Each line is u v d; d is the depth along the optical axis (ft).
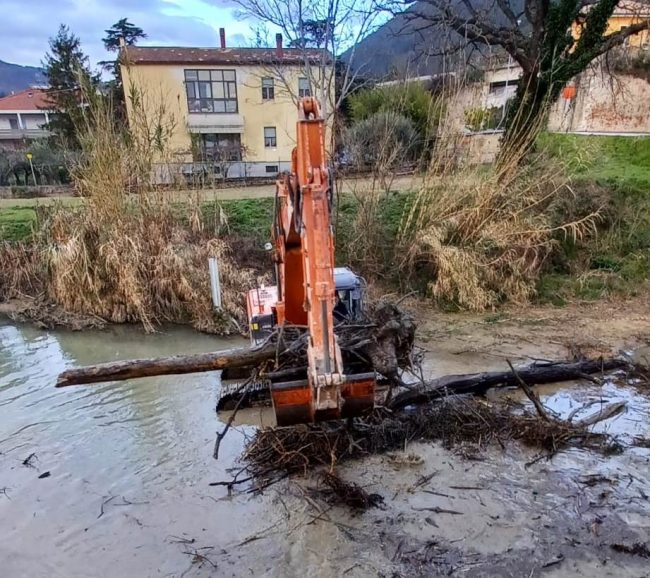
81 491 16.46
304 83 75.25
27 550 14.03
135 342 29.12
